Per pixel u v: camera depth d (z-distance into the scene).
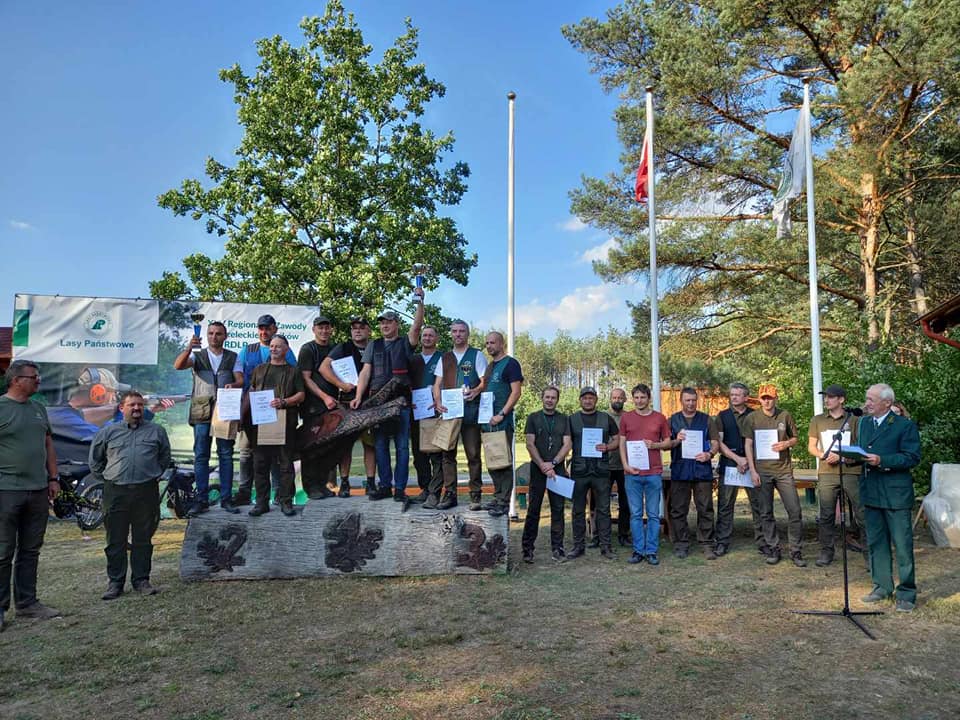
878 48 15.33
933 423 10.05
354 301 18.09
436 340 7.25
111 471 6.33
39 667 4.54
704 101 18.48
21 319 11.48
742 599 6.01
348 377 6.97
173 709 3.89
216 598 6.24
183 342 11.87
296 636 5.14
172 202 19.52
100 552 8.61
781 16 16.91
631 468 7.67
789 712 3.72
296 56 20.41
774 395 7.62
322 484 7.37
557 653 4.70
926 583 6.42
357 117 20.36
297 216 19.88
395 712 3.79
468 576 6.96
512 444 7.33
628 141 19.62
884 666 4.36
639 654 4.66
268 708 3.88
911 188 18.62
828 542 7.34
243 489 7.24
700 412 8.06
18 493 5.54
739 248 19.00
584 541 7.98
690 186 19.12
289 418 6.91
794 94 19.62
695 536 9.31
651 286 10.11
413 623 5.43
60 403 11.47
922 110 17.95
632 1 20.12
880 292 20.25
